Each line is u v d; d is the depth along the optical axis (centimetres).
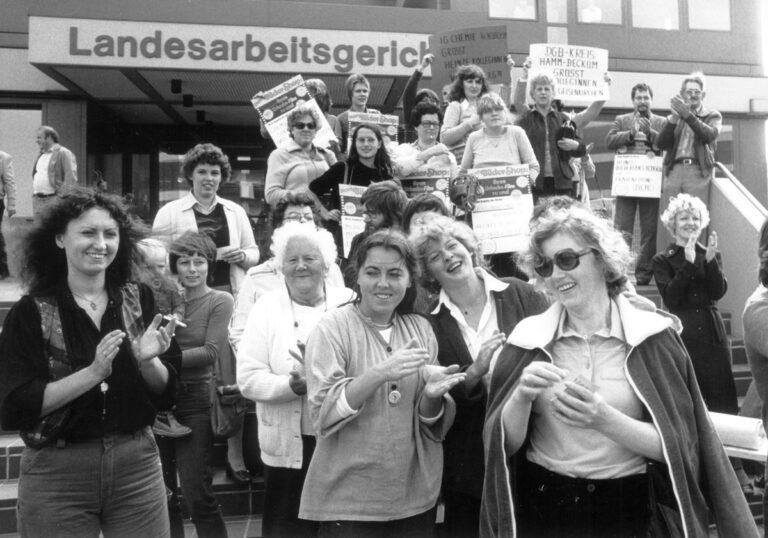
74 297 265
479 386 281
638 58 1350
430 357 280
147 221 1350
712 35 1383
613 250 224
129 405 263
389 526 262
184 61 993
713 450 221
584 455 222
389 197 410
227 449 492
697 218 521
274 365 328
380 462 257
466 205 536
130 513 263
